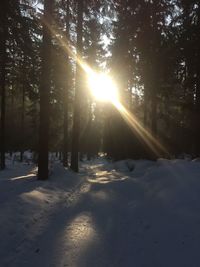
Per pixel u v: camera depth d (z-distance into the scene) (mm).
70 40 22141
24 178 16547
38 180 15789
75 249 7020
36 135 37688
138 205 10359
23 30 14594
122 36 25469
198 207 8352
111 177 19703
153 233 7555
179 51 21578
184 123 27609
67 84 26828
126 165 25594
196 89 21578
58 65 24109
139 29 24406
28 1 15844
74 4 19688
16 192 12156
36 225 8523
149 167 20891
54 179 16406
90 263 6324
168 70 22797
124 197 12367
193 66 21078
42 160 16141
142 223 8445
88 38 22609
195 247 6352
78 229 8336
